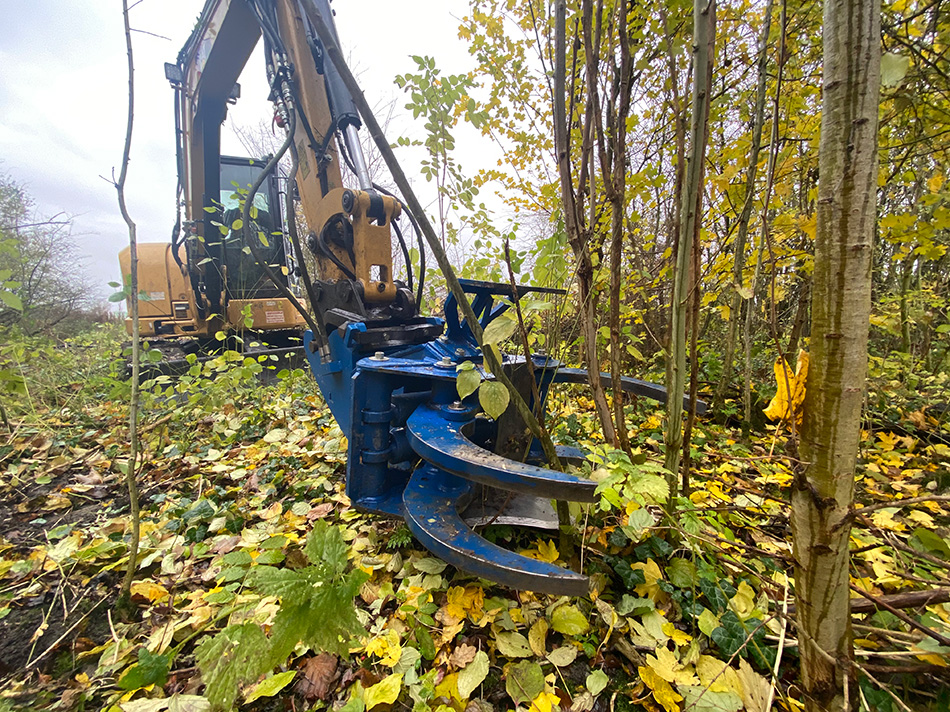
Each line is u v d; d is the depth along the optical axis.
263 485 2.48
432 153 1.37
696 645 1.30
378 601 1.54
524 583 1.17
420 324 2.52
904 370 3.46
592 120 1.73
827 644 0.96
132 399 1.62
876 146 0.76
